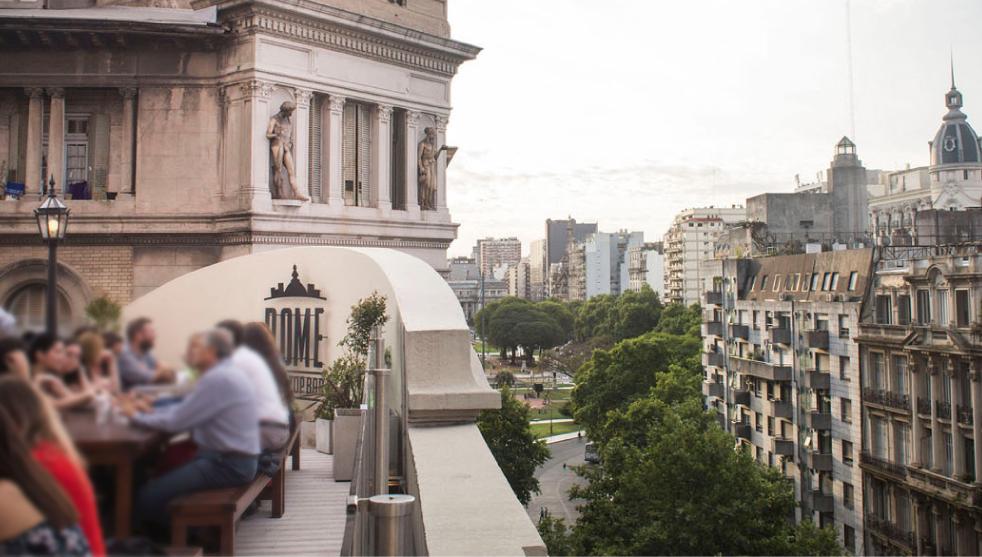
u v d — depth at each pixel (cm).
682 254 18325
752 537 3559
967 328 3653
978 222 6038
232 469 419
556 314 18675
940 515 3766
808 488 4953
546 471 7962
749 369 5659
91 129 3303
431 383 979
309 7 3203
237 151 3178
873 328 4362
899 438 4169
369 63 3528
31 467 298
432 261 3872
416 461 808
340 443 1302
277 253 1964
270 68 3144
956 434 3675
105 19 3114
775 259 5906
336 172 3400
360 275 1769
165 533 401
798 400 5134
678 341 9900
